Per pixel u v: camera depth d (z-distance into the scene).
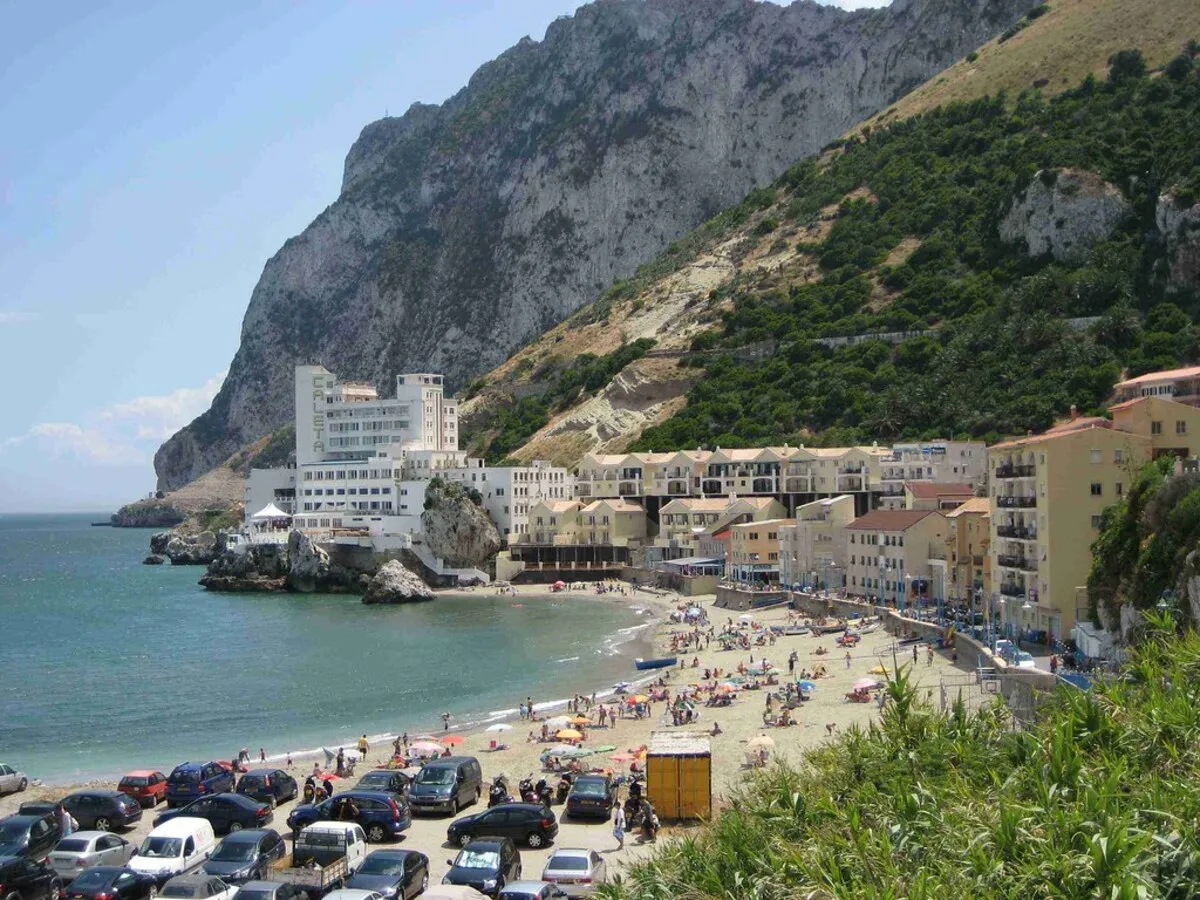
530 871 58.34
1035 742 40.84
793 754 83.00
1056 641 109.06
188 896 50.38
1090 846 32.12
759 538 199.00
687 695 111.94
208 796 68.94
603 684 128.00
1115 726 40.22
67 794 80.50
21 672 144.12
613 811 69.31
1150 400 124.25
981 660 104.88
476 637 169.25
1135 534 100.50
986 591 136.75
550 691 125.00
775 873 37.53
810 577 182.25
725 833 41.25
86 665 149.38
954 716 47.34
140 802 75.12
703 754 66.25
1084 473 114.94
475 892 49.88
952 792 39.44
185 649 163.12
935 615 137.12
